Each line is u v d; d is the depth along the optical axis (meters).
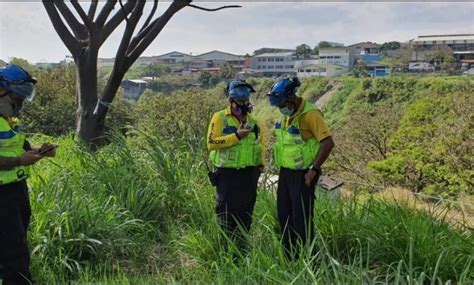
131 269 4.55
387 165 20.64
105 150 7.02
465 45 75.56
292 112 4.41
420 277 3.50
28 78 3.66
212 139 4.62
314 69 76.62
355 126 24.31
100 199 5.41
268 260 3.97
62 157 7.05
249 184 4.74
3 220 3.63
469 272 4.04
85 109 8.38
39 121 18.14
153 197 5.81
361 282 3.60
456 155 19.11
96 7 8.70
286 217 4.57
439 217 5.19
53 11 8.43
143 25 8.57
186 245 4.79
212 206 5.61
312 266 3.87
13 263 3.68
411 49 77.06
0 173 3.60
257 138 4.74
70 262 4.41
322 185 6.07
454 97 21.61
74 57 8.52
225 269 4.06
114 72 8.38
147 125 8.27
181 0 8.35
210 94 21.91
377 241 4.51
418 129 21.75
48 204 4.77
